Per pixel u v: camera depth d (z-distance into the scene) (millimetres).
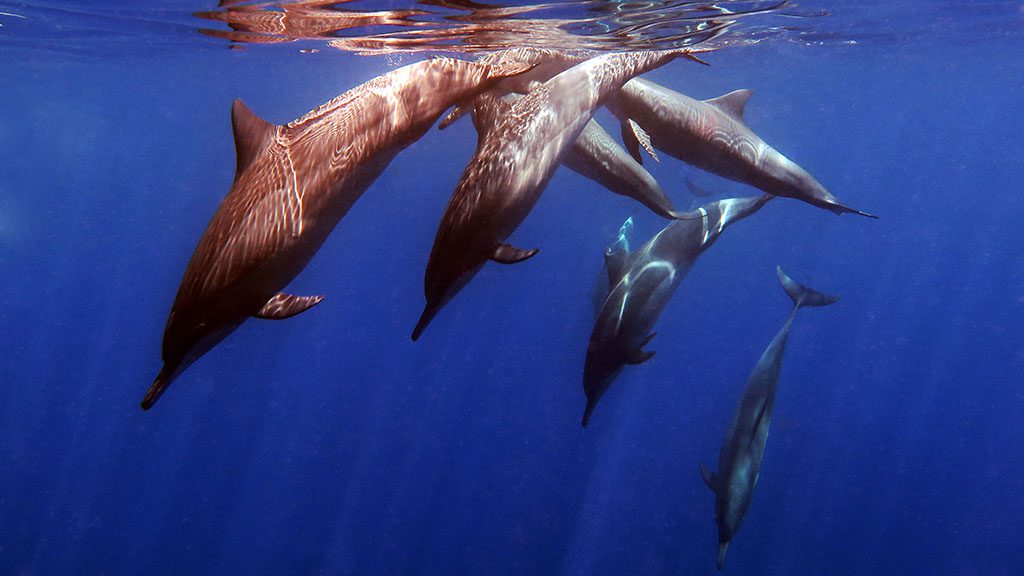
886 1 13883
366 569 21172
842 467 30000
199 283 3520
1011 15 16172
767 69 28984
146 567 20750
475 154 4109
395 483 26062
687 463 27781
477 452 29172
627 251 8570
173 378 3619
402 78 4090
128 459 28234
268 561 21516
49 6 13273
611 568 21281
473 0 10719
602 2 10891
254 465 27609
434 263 3844
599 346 7793
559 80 4535
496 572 21031
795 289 9805
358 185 3959
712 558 21531
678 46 15625
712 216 8734
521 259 3820
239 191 3797
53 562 20500
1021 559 24547
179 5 12172
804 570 21531
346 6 11258
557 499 25172
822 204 7504
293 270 3771
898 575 22266
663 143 7066
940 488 30594
